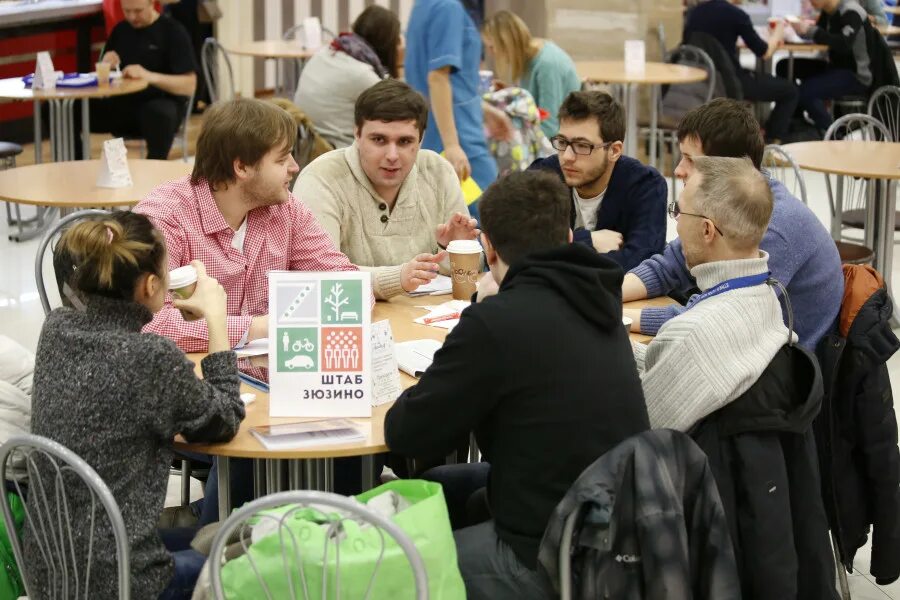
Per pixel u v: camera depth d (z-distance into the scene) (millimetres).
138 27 6957
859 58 8172
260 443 2109
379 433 2156
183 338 2529
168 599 2074
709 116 2832
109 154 4391
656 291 2998
